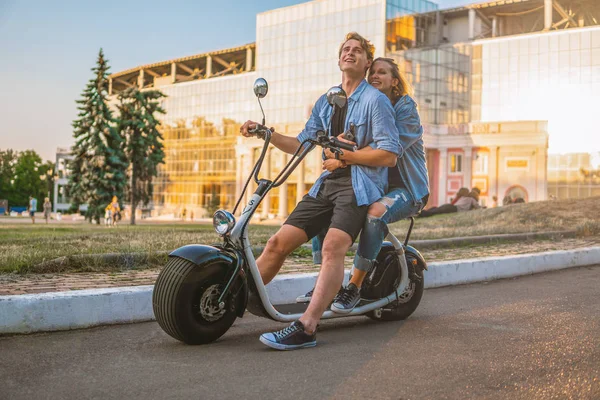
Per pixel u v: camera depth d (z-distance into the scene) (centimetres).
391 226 1413
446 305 520
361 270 413
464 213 1955
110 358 338
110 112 3928
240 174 7788
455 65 6738
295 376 304
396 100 441
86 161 3888
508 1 6775
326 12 7025
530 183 5925
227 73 9056
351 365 325
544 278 699
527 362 331
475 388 286
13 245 762
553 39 6606
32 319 393
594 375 306
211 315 370
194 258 362
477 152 6200
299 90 7269
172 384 290
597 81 6431
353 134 399
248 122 402
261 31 7625
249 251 375
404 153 430
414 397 273
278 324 437
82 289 445
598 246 903
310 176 6944
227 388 285
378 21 6575
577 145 6512
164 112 4184
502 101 6788
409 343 379
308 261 695
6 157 12175
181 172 8719
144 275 563
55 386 286
